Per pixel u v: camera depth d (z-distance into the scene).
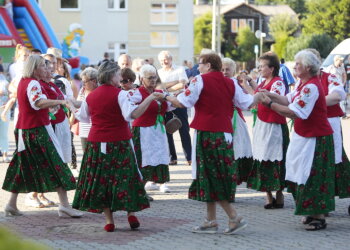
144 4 43.31
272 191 9.44
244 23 95.38
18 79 11.10
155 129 9.54
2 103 13.68
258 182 9.02
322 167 7.62
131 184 7.50
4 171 12.55
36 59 8.24
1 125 13.71
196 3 105.19
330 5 68.19
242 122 9.42
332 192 7.67
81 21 42.78
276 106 7.50
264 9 99.25
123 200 7.44
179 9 43.94
